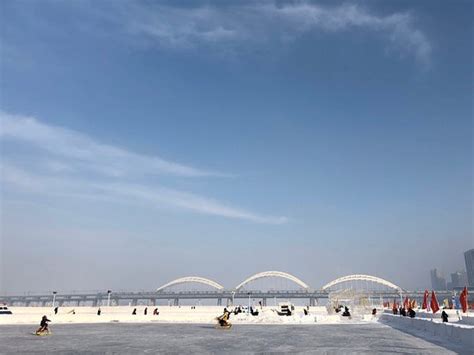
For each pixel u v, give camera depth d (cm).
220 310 12206
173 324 7344
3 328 5847
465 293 5272
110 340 4009
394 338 4028
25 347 3369
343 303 10638
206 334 4831
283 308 8981
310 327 6275
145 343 3716
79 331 5362
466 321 4206
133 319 8262
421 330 4816
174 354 2906
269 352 2997
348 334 4691
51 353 2981
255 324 7375
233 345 3522
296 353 2927
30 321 7244
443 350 2945
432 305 6003
